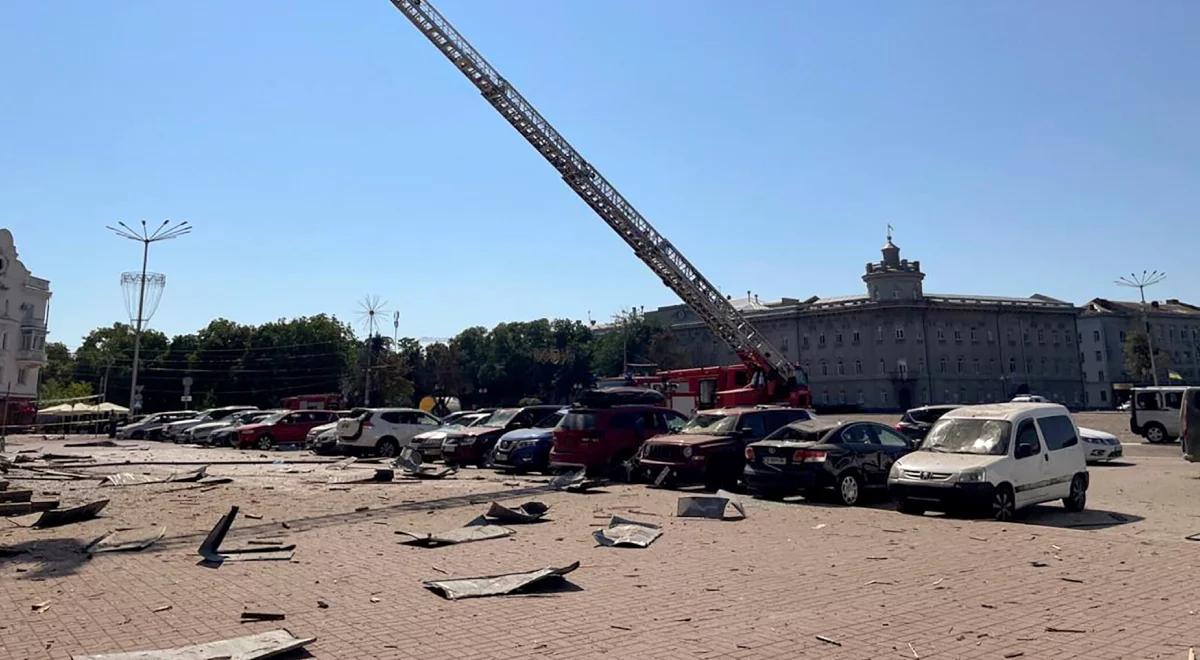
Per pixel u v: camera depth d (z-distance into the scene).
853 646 6.21
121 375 102.69
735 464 17.94
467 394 120.69
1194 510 14.49
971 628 6.73
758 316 108.88
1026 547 10.67
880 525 12.76
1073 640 6.39
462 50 27.42
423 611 7.25
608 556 10.02
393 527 12.45
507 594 7.89
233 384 96.00
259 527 12.45
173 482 19.81
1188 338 126.19
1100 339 122.75
